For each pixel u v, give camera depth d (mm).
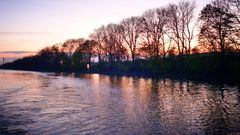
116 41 133000
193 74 82188
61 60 193250
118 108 33219
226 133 22000
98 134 22000
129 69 117938
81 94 47469
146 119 27141
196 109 32031
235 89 50469
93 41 152125
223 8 68500
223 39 70250
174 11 93562
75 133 22266
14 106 34781
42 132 22531
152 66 102000
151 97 42812
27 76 115750
